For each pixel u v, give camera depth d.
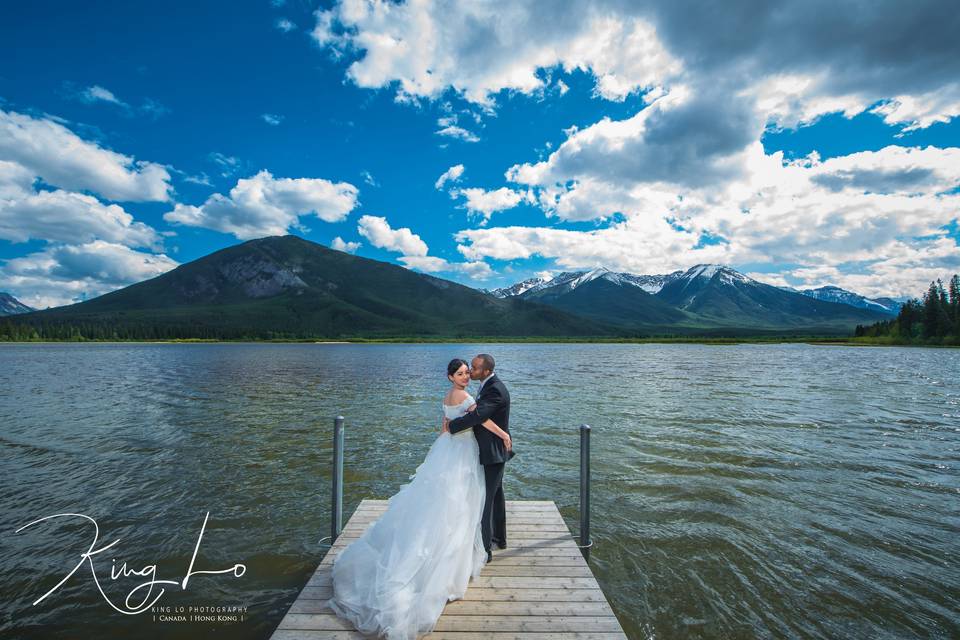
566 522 9.95
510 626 4.96
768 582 7.57
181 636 6.30
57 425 19.66
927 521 9.90
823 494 11.46
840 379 38.28
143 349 120.06
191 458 14.73
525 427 19.23
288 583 7.64
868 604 6.97
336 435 7.68
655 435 17.64
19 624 6.54
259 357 78.94
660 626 6.49
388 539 5.29
